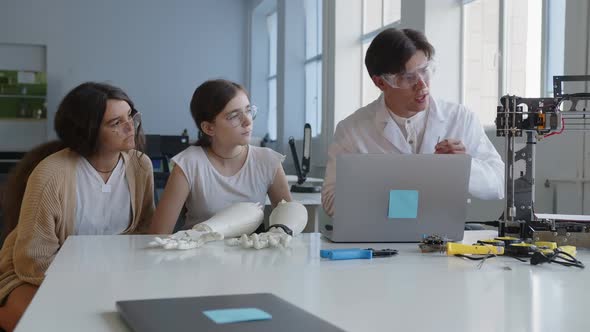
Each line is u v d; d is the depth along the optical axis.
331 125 6.14
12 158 7.88
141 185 2.00
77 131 1.85
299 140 7.54
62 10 8.59
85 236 1.65
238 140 1.99
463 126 2.29
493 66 3.91
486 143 2.32
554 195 3.04
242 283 1.05
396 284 1.06
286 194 2.16
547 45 3.43
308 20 7.52
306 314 0.77
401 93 2.02
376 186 1.56
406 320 0.82
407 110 2.07
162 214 1.97
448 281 1.09
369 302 0.92
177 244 1.42
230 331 0.69
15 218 1.94
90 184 1.90
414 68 1.95
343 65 6.03
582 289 1.03
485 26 3.99
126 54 8.85
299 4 7.57
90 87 1.87
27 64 8.60
